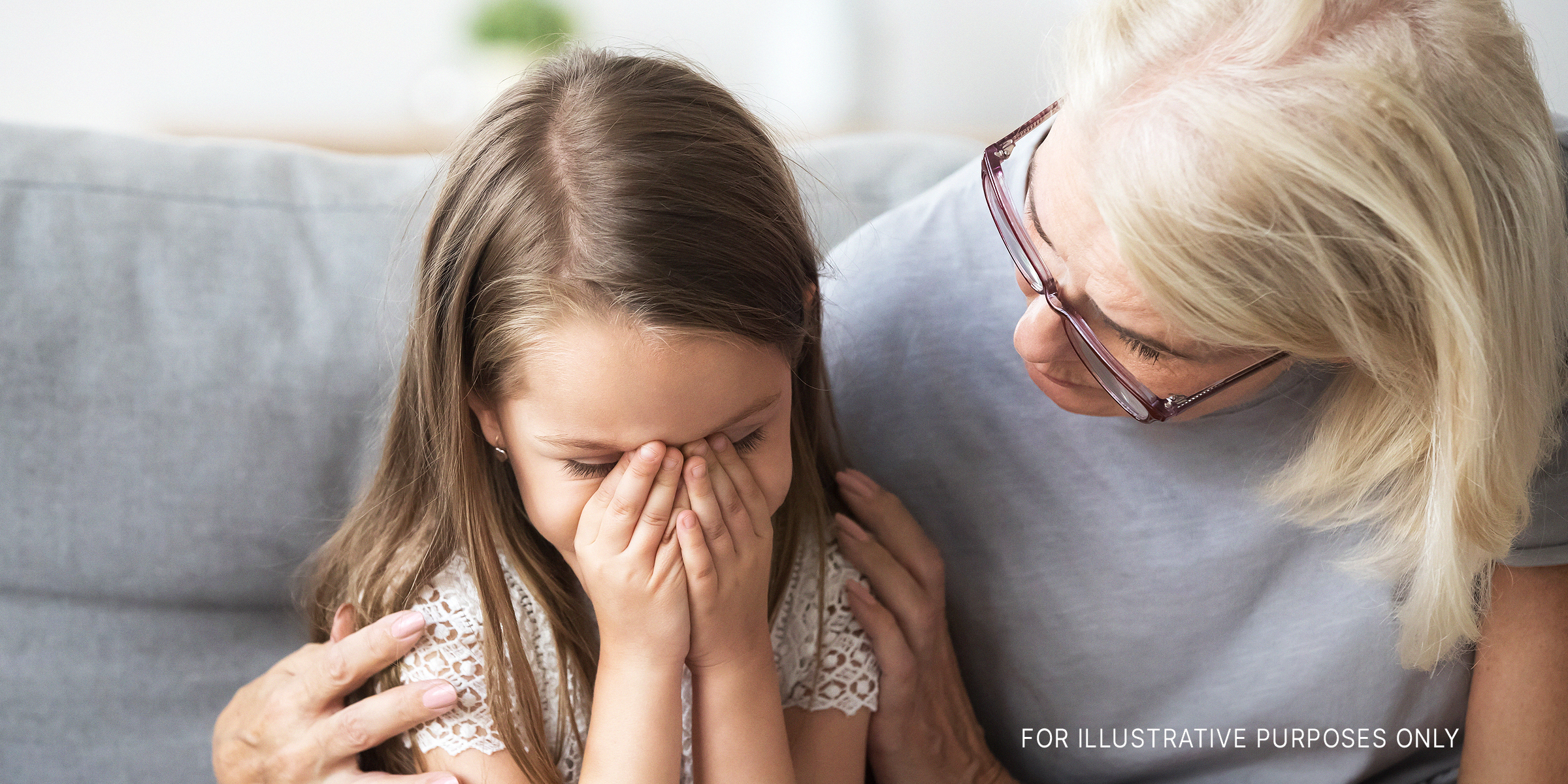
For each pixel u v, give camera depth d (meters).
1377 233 0.53
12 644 0.97
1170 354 0.61
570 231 0.68
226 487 0.97
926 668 0.91
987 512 0.91
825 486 0.95
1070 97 0.60
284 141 2.14
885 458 0.96
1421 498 0.72
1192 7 0.55
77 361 0.93
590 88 0.74
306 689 0.81
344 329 1.00
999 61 2.38
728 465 0.73
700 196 0.69
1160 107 0.54
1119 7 0.58
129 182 0.98
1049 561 0.90
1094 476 0.87
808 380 0.86
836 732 0.89
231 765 0.84
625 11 2.35
